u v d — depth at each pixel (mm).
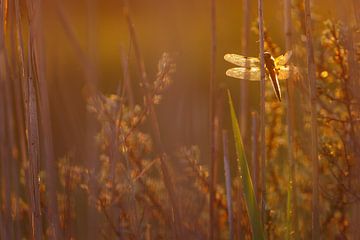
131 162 1532
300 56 1515
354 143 1471
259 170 1538
